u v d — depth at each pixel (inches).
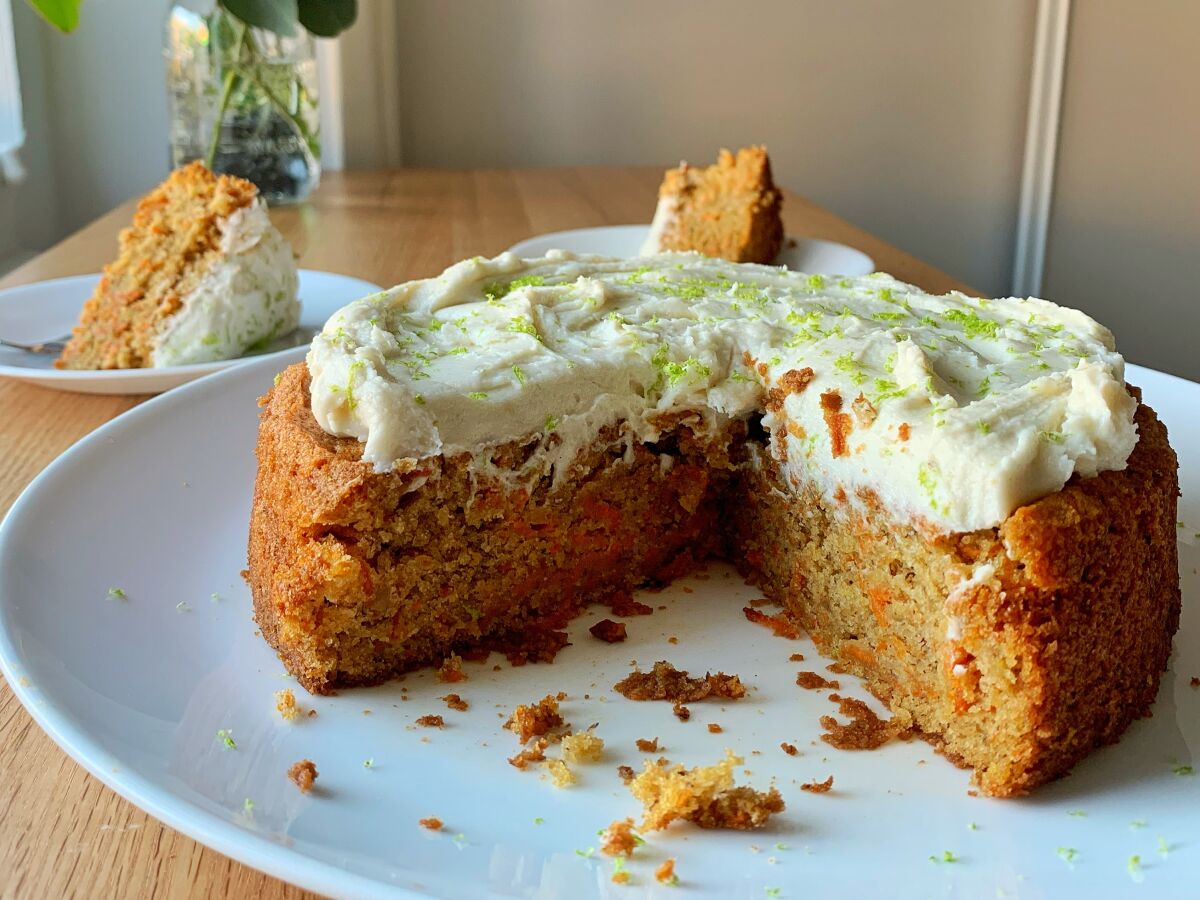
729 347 11.4
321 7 22.7
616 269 13.1
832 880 7.5
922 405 9.6
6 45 27.7
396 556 10.0
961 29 32.1
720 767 8.2
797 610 11.1
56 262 20.4
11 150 27.9
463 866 7.4
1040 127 32.6
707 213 20.6
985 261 34.6
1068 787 8.5
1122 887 7.4
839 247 20.9
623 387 11.0
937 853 7.8
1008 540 8.5
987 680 8.7
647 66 31.9
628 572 11.8
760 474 11.5
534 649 10.6
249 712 9.0
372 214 24.9
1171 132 32.9
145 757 7.8
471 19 31.1
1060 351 10.9
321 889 6.5
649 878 7.5
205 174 16.0
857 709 9.8
